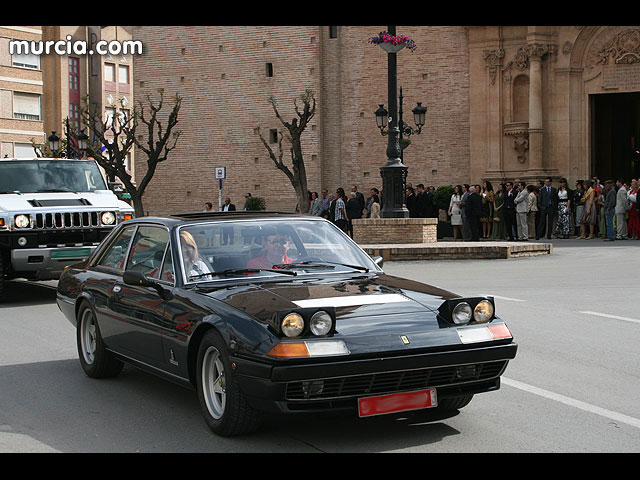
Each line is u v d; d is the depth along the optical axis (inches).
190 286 252.2
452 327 223.3
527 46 1417.3
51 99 2554.1
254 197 1606.8
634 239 1085.8
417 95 1535.4
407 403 216.8
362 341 211.3
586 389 286.5
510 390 285.6
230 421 223.3
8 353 375.2
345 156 1612.9
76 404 276.8
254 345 210.2
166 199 1787.6
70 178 614.5
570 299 520.4
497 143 1450.5
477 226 1091.3
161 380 313.1
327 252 275.4
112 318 290.0
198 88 1748.3
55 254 556.1
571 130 1412.4
